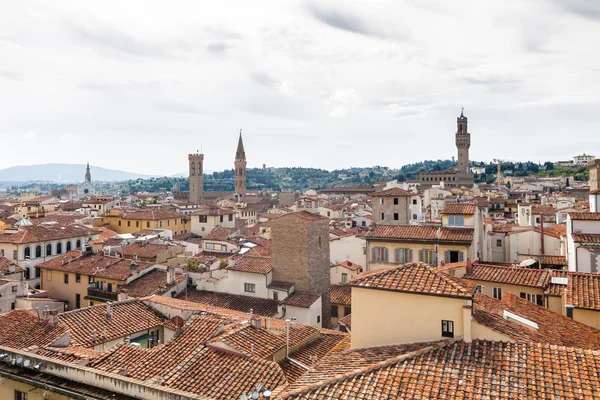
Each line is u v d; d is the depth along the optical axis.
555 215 95.31
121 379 22.95
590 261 40.97
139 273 64.50
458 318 21.77
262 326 35.47
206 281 62.50
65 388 23.70
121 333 37.09
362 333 24.20
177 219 137.00
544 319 28.75
